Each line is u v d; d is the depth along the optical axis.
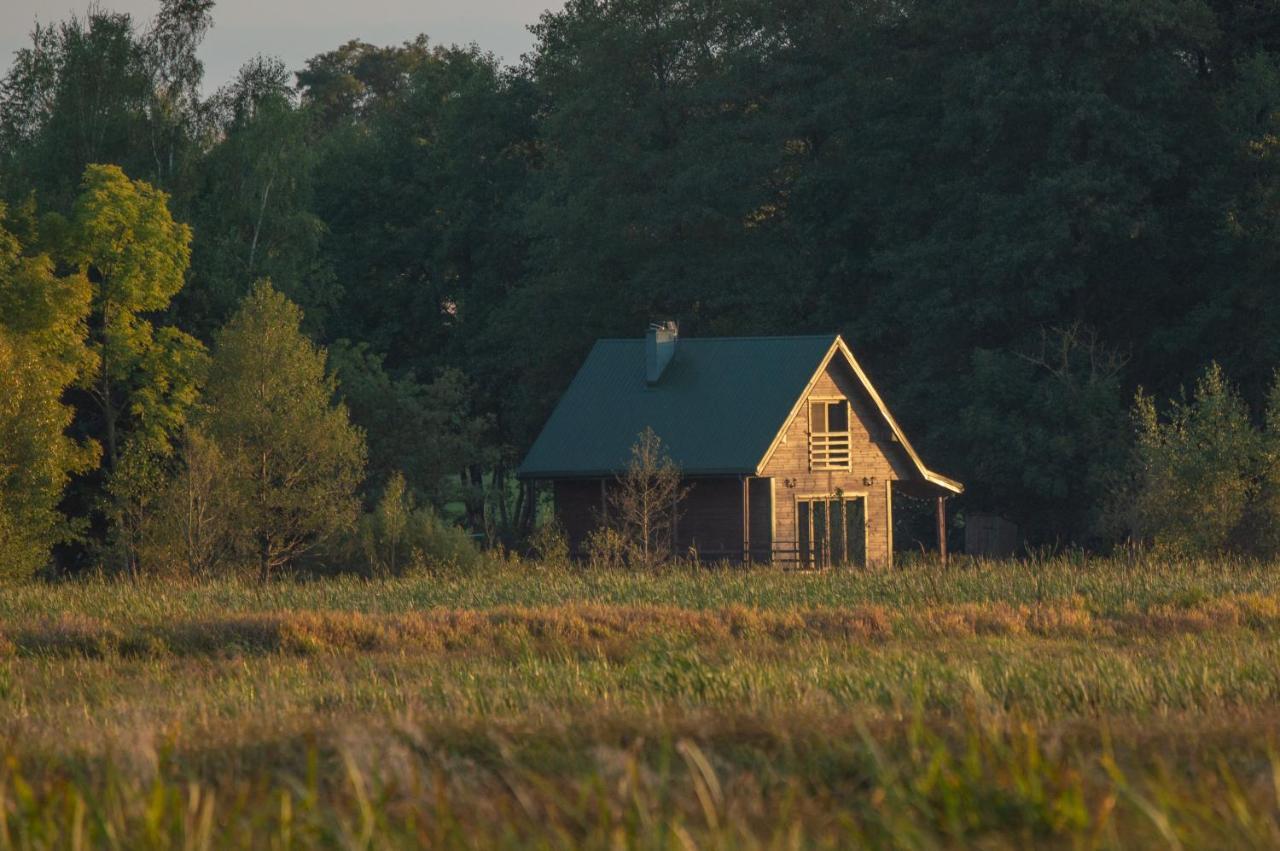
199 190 95.69
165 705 26.19
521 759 15.74
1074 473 90.62
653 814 12.52
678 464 76.44
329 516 67.50
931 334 97.25
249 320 70.19
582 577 61.00
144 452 69.81
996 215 93.44
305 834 12.26
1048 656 32.62
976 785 12.95
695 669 27.50
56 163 91.00
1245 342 92.44
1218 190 92.75
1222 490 67.69
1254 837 11.35
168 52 95.19
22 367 69.50
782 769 14.98
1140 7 90.31
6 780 14.48
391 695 26.45
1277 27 98.19
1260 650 31.88
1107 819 11.68
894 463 83.75
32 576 73.44
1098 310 99.12
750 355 81.00
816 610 43.97
